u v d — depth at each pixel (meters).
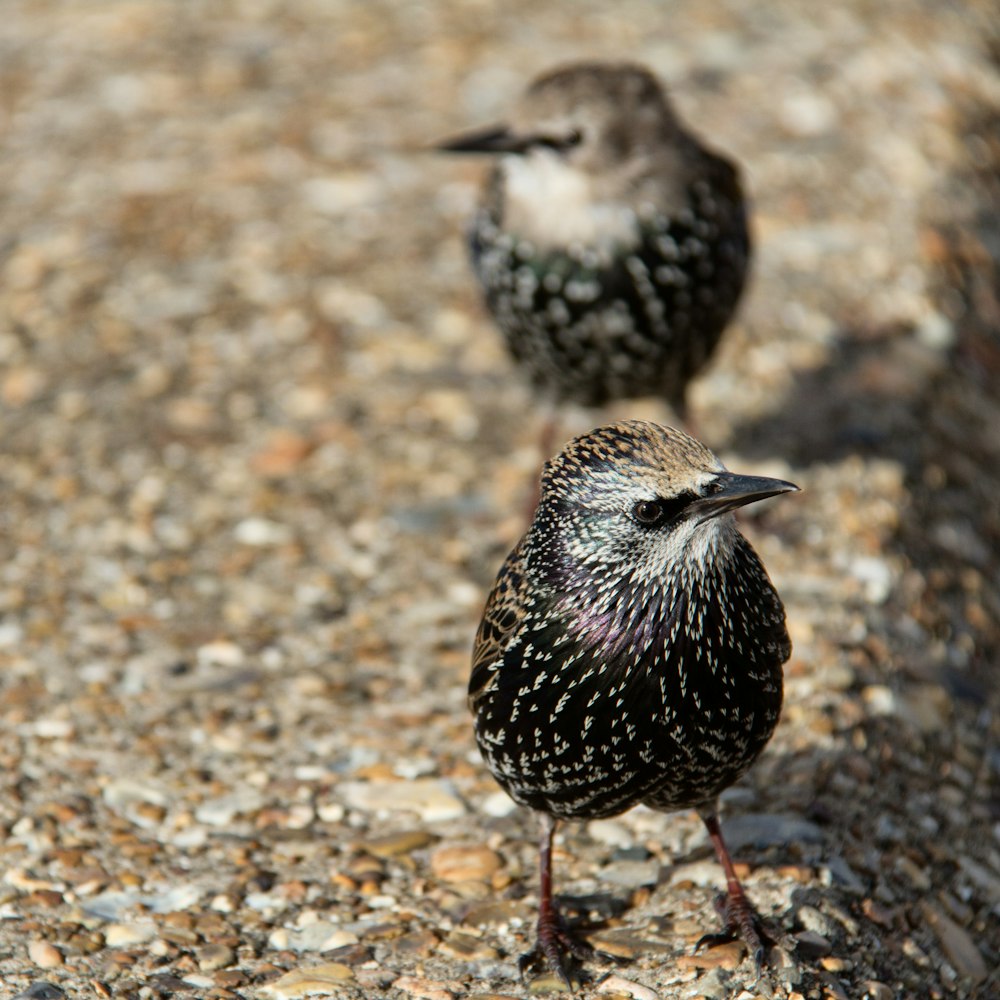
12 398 12.41
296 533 10.97
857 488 11.05
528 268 10.58
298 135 16.03
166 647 9.74
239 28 18.28
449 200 15.03
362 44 17.78
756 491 6.08
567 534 6.42
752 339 12.99
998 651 10.07
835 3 18.41
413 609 10.20
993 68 17.73
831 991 6.75
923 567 10.41
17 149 16.00
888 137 15.65
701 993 6.64
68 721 8.95
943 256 14.02
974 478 11.62
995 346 13.41
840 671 9.10
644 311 10.55
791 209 14.59
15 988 6.75
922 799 8.37
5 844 7.85
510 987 6.91
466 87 16.80
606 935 7.17
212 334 13.17
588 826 8.09
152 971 6.96
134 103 16.70
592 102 10.34
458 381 12.77
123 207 14.89
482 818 8.22
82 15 18.69
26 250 14.30
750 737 6.58
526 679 6.53
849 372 12.55
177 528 10.98
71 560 10.61
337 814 8.25
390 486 11.52
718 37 17.61
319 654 9.73
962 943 7.48
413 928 7.35
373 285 13.84
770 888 7.34
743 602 6.39
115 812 8.18
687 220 10.46
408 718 9.09
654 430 6.38
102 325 13.29
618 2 18.58
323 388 12.56
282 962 7.09
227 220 14.66
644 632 6.33
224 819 8.18
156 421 12.13
